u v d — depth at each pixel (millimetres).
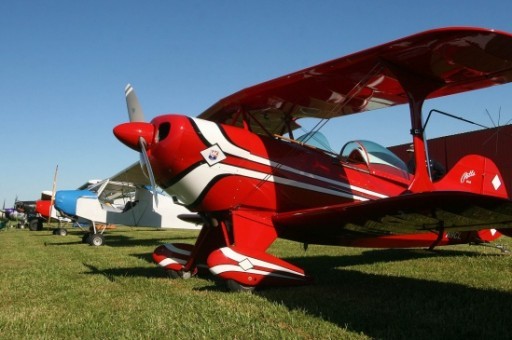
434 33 3867
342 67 4551
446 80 5023
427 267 5723
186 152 4504
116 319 3133
